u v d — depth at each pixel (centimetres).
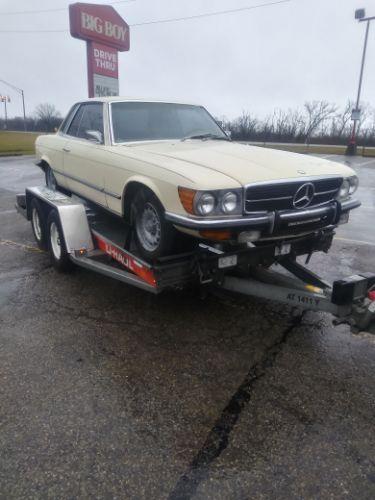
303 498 206
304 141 3531
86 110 519
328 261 552
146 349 338
